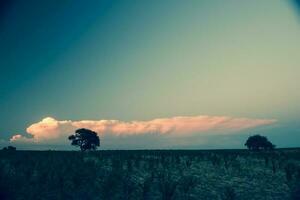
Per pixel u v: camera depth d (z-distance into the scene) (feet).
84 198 78.02
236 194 92.17
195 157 146.00
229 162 133.90
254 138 206.90
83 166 106.11
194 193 90.89
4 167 99.04
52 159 117.19
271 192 95.40
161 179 100.12
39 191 79.87
